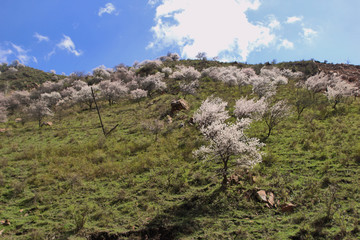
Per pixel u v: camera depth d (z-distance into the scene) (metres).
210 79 53.41
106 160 17.83
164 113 30.33
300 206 9.12
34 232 9.36
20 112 52.22
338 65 55.06
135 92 44.47
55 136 28.61
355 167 11.36
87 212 10.85
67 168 16.75
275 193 10.17
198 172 13.56
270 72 46.56
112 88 49.91
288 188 10.45
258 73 59.66
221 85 45.66
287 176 11.38
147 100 44.50
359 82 39.19
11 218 10.83
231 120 22.59
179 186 12.29
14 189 13.66
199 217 9.52
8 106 56.69
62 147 22.42
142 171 15.19
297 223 8.20
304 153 13.87
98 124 31.98
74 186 13.79
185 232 8.77
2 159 18.56
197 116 20.69
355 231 7.26
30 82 91.62
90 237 9.07
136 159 17.19
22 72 101.94
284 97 30.62
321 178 10.91
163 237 8.80
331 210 8.35
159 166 15.58
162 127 23.95
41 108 35.62
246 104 21.48
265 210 9.24
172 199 11.33
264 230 8.05
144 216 10.12
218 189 11.24
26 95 65.56
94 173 15.51
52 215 10.95
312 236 7.39
